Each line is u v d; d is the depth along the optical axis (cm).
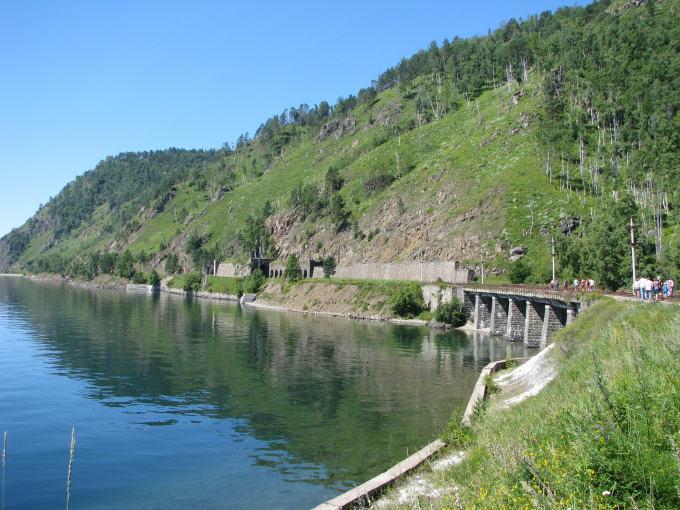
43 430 3578
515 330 7806
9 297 16200
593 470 1230
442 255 12481
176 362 5959
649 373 1652
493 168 15288
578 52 19025
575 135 15388
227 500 2523
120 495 2602
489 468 1599
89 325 9338
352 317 11631
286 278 16525
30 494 2603
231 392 4591
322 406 4122
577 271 9000
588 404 1584
